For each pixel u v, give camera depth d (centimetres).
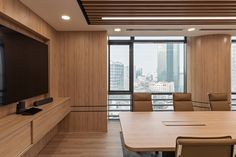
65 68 528
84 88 529
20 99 315
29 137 272
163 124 303
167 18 417
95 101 529
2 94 265
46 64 438
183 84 648
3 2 263
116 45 641
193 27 486
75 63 527
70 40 527
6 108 291
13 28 316
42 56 413
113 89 650
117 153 394
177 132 261
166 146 210
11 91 288
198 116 360
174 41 632
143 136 244
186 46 634
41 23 409
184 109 439
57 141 461
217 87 568
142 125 297
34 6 338
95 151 404
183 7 356
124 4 342
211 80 572
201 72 586
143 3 338
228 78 572
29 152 352
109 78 645
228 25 470
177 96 445
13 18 292
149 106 438
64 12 371
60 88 529
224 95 454
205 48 579
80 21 434
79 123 531
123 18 417
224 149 172
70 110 522
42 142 416
